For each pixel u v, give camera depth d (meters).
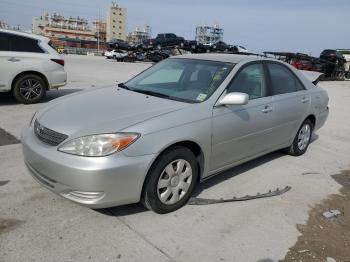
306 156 5.99
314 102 5.80
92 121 3.43
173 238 3.33
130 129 3.29
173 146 3.59
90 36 119.12
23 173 4.43
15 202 3.73
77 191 3.22
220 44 37.12
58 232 3.28
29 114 7.52
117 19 123.12
